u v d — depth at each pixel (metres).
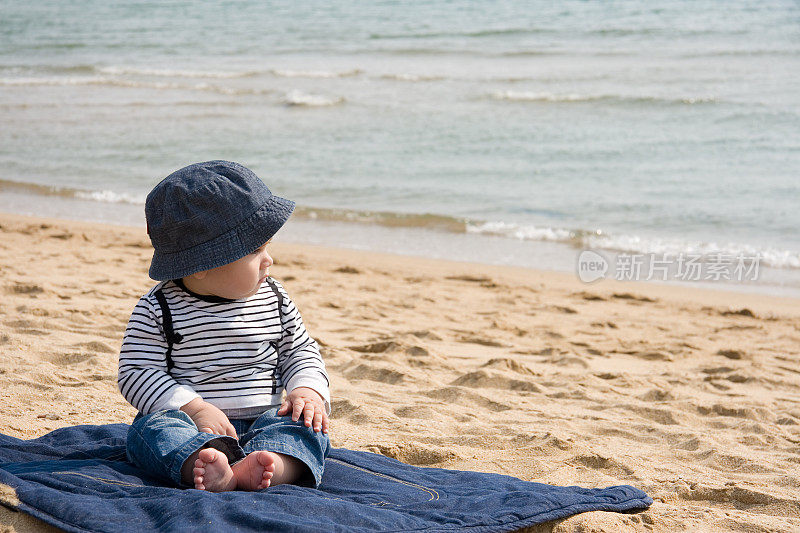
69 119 20.05
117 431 3.31
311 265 10.06
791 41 26.53
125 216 12.71
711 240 11.19
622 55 25.77
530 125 18.12
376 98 21.34
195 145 17.12
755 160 14.93
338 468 2.97
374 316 7.61
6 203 13.38
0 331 5.75
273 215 2.80
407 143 16.84
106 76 26.22
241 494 2.47
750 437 4.35
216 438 2.60
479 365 5.93
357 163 15.38
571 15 33.53
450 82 22.91
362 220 12.34
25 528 2.32
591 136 17.03
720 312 8.59
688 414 4.77
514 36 29.94
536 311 8.35
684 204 12.68
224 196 2.72
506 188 13.73
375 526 2.37
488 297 8.86
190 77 25.53
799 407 5.11
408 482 2.92
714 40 27.19
